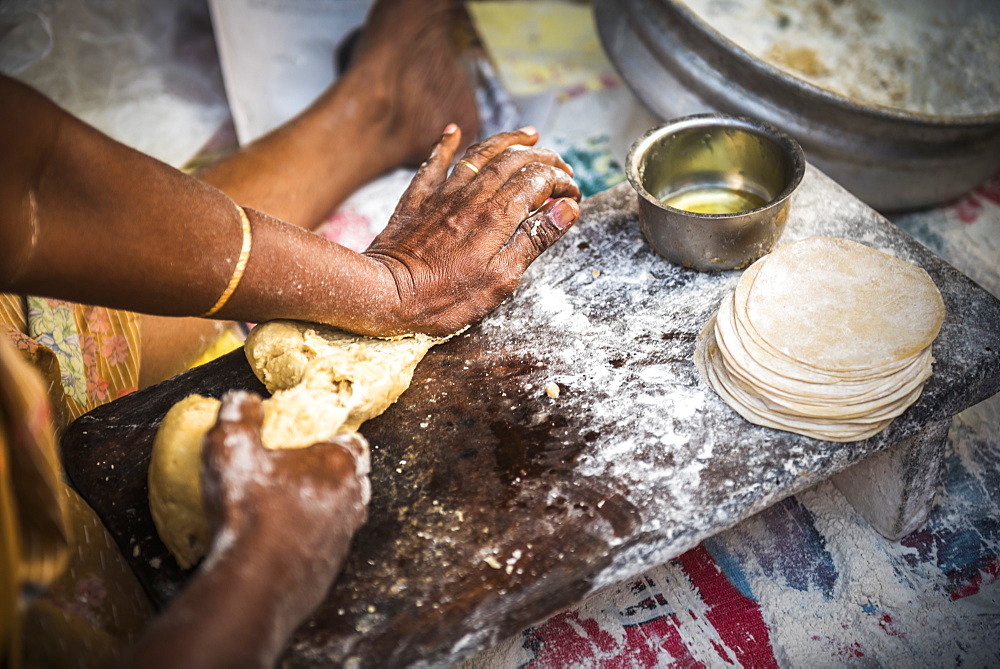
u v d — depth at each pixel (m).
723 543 1.70
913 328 1.37
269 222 1.36
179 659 0.90
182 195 1.24
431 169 1.69
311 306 1.42
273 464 1.10
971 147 2.14
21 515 1.03
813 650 1.53
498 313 1.62
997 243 2.30
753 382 1.34
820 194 1.79
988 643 1.51
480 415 1.44
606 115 2.85
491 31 3.34
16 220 1.07
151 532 1.33
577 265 1.70
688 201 1.83
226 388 1.54
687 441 1.36
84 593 1.30
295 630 1.16
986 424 1.86
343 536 1.13
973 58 2.35
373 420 1.45
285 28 2.91
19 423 0.95
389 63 2.46
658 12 2.18
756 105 2.10
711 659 1.53
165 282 1.25
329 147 2.38
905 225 2.38
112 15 2.84
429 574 1.22
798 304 1.43
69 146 1.12
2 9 2.71
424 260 1.53
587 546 1.24
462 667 1.55
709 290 1.62
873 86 2.28
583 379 1.48
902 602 1.58
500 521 1.28
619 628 1.59
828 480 1.77
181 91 2.88
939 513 1.72
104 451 1.45
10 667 0.94
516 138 1.74
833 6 2.52
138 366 1.82
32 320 1.66
